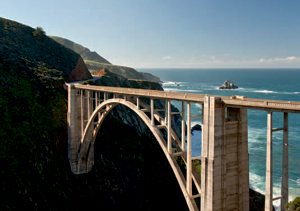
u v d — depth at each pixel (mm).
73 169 41750
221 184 21062
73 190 39031
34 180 35000
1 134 36156
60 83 51344
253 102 18500
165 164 51906
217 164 20734
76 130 42719
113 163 46562
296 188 48469
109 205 40625
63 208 35875
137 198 43188
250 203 40531
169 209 43688
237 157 22188
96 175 42719
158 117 27609
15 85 45156
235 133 21891
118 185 43500
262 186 50281
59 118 44781
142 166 49219
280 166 57469
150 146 56625
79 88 41312
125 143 52406
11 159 34469
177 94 23781
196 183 24219
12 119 39094
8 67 48406
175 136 26328
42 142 39531
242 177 22422
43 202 34094
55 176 38031
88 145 42156
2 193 30875
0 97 41219
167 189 46469
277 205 42938
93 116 38219
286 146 17719
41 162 37500
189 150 22828
